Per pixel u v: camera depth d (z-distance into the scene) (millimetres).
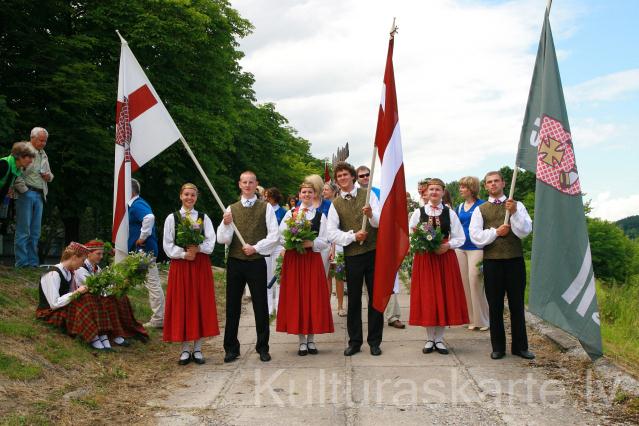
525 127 5648
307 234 6008
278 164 28984
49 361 5133
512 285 5785
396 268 5820
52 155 14281
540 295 5371
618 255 26359
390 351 6234
